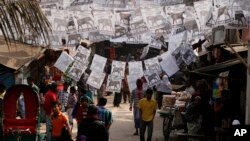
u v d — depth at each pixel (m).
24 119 13.38
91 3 10.55
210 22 10.65
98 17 10.55
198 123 15.39
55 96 15.85
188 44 10.58
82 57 10.48
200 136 15.16
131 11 10.54
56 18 10.53
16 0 8.32
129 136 18.97
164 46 10.69
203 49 20.03
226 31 15.41
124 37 10.60
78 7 10.55
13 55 14.13
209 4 10.62
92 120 11.41
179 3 10.58
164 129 17.84
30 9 8.42
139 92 19.03
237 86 15.94
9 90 13.67
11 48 14.03
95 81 10.50
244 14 10.70
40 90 19.20
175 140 18.14
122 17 10.55
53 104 13.85
